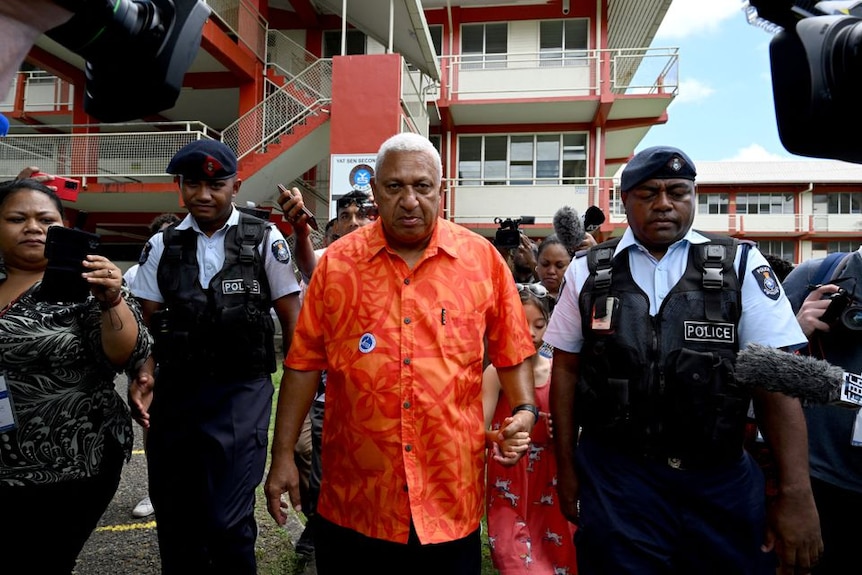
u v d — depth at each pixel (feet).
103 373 6.58
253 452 7.59
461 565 5.62
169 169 7.82
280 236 8.19
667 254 5.99
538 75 45.68
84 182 36.60
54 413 6.13
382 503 5.47
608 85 43.88
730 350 5.57
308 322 6.14
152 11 3.07
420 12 32.04
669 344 5.66
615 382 5.77
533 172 48.47
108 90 3.32
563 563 7.80
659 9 40.81
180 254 7.81
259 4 40.86
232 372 7.57
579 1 45.85
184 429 7.43
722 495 5.51
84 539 6.69
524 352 6.19
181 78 3.27
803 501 5.33
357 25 38.63
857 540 6.17
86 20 2.78
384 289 5.76
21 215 6.27
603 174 47.65
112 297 6.08
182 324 7.55
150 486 7.66
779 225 94.07
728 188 96.07
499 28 47.24
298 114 34.12
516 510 7.77
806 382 4.52
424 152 5.70
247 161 35.86
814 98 2.87
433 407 5.49
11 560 6.09
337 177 32.14
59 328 6.15
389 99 32.27
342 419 5.73
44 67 39.63
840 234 91.81
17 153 36.86
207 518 7.21
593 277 6.22
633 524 5.58
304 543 9.84
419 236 5.74
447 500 5.52
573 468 6.49
